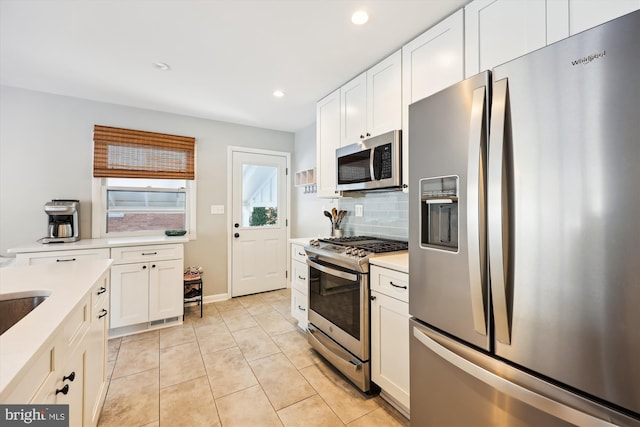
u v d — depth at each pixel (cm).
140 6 154
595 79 72
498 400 95
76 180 281
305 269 255
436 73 167
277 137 399
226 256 363
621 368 68
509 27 132
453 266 109
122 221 306
